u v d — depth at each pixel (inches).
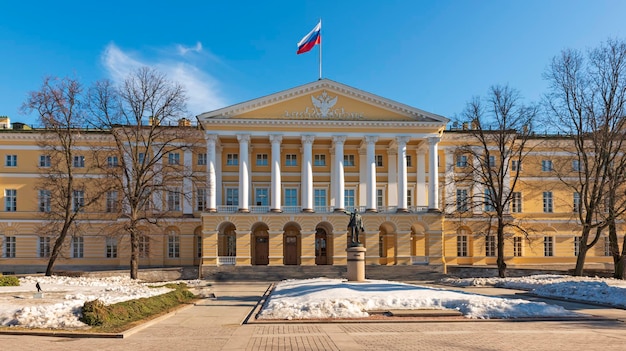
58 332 689.0
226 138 2252.7
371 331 709.9
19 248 2274.9
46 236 2265.0
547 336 653.3
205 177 2180.1
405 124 2204.7
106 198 2294.5
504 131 1870.1
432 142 2210.9
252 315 901.2
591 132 1701.5
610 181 1674.5
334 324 784.3
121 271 1879.9
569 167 2384.4
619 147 1654.8
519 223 2298.2
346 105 2223.2
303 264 2134.6
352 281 1364.4
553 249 2405.3
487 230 1968.5
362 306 898.7
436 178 2201.0
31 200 2290.8
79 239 2294.5
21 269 2262.6
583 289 1196.5
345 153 2390.5
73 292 1109.1
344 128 2204.7
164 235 2294.5
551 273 1847.9
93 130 2313.0
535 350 558.6
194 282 1752.0
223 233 2273.6
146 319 836.0
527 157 2434.8
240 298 1296.8
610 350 556.7
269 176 2348.7
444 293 1019.3
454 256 2351.1
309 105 2214.6
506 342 610.5
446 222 2364.7
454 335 666.8
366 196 2292.1
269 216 2150.6
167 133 2007.9
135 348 599.2
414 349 570.6
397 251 2158.0
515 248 2388.0
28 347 598.9
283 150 2369.6
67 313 765.3
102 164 1963.6
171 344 626.8
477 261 2349.9
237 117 2180.1
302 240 2149.4
